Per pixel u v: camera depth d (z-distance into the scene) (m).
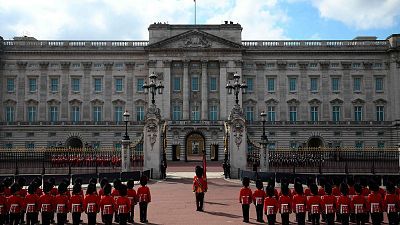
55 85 84.56
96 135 83.38
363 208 19.83
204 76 83.56
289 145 83.50
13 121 83.12
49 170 46.00
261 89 84.62
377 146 83.81
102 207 19.39
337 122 83.88
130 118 84.12
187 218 22.14
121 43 85.25
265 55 85.00
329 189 19.86
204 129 81.19
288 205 19.92
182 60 83.44
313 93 84.75
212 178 42.69
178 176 44.97
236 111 43.03
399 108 83.19
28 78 84.19
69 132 83.12
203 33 83.38
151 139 42.56
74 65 84.75
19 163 51.88
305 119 84.38
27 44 84.25
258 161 43.91
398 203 19.84
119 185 20.78
